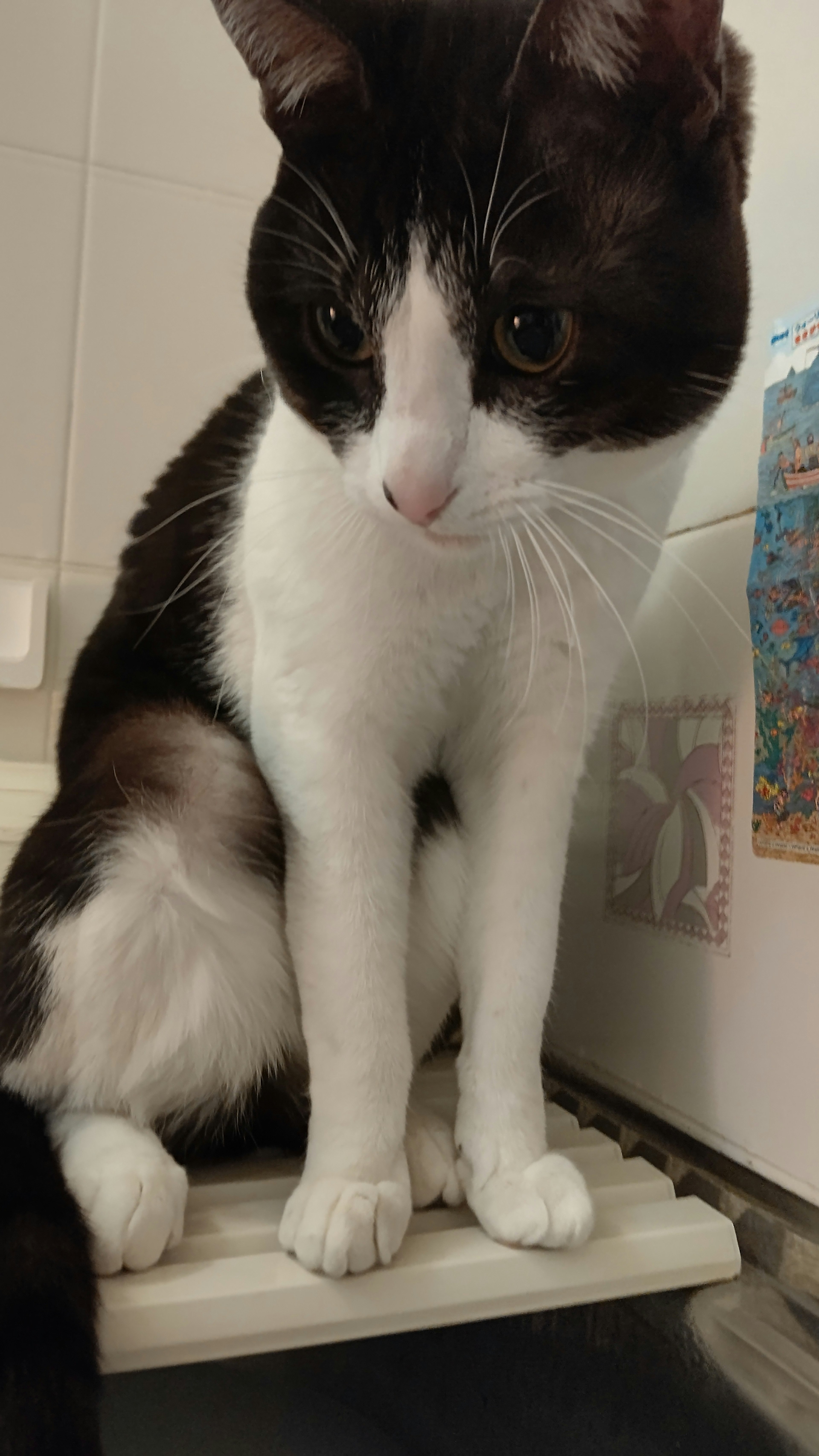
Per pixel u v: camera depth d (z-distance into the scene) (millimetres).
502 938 723
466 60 589
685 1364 634
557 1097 990
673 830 854
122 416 1262
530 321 574
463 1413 606
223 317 1294
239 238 1300
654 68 562
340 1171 612
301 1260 583
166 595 880
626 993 914
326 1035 648
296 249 643
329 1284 575
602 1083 939
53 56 1226
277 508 700
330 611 662
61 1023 672
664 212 583
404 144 582
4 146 1210
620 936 929
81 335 1245
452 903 814
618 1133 891
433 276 570
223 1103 760
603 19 543
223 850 754
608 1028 939
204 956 718
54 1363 492
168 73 1271
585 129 561
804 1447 575
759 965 737
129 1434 534
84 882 698
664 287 585
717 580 810
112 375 1258
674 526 875
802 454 700
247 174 1307
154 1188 588
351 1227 571
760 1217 711
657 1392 625
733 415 797
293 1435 570
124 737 801
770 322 752
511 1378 616
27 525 1229
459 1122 700
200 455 929
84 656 927
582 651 725
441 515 579
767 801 729
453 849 833
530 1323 631
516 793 753
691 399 629
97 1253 561
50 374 1234
